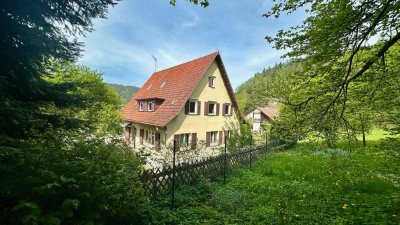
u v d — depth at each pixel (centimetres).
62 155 367
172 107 2198
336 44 543
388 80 667
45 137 419
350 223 534
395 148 705
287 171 1084
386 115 796
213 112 2527
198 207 655
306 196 749
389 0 454
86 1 546
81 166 352
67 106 645
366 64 595
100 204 321
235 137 1580
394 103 731
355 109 759
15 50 502
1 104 396
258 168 1187
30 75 542
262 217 590
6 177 293
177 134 2141
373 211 597
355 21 511
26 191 280
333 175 908
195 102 2306
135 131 2694
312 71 643
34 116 535
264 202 705
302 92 779
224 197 726
